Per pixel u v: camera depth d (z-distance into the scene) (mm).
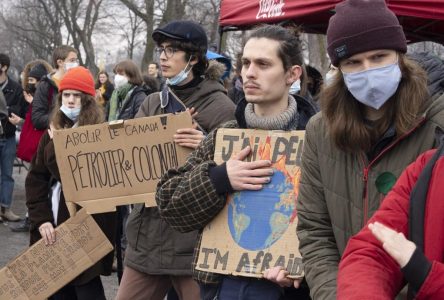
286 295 2924
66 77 4473
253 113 3115
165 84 4148
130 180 4020
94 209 4090
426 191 2006
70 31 40656
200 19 31656
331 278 2416
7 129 8766
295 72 3070
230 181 2967
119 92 7949
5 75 9094
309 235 2555
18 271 4246
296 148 2977
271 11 6082
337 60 2408
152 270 3906
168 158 3975
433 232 1960
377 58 2357
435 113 2357
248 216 2969
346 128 2414
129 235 4016
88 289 4359
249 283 2945
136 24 42281
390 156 2387
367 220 2395
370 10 2350
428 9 5055
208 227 3035
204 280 3004
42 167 4391
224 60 7188
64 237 4207
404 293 2164
